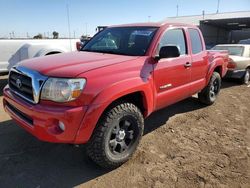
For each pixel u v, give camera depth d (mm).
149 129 4785
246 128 5000
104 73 3166
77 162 3584
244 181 3279
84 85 2951
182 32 4777
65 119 2855
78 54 4012
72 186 3102
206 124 5137
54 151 3838
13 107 3512
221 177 3342
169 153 3908
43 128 2934
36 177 3234
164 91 4188
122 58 3658
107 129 3180
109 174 3350
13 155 3697
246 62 9328
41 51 7348
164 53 3740
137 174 3359
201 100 6152
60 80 2916
